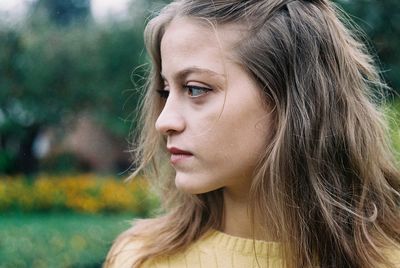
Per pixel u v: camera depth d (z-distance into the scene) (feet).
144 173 6.05
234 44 4.40
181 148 4.41
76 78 30.17
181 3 4.61
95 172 36.42
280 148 4.50
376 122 5.09
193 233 5.11
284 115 4.54
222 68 4.35
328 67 4.81
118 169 36.70
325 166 4.69
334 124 4.77
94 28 30.73
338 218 4.68
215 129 4.35
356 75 5.04
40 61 30.14
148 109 5.31
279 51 4.55
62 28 30.76
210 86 4.36
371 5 14.32
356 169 4.83
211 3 4.48
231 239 4.85
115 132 31.24
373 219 4.76
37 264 15.70
